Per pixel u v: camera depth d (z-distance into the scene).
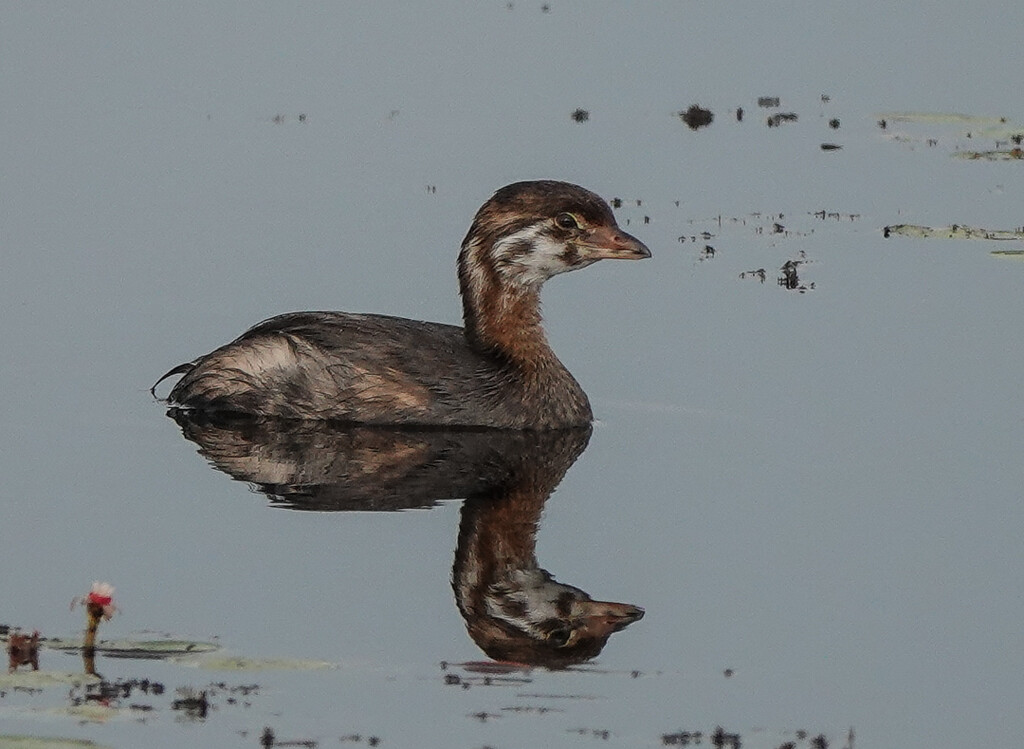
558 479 17.22
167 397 19.34
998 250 23.41
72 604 13.72
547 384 18.92
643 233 24.34
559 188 19.27
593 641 13.64
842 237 24.11
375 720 12.03
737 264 23.02
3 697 12.08
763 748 11.87
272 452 17.83
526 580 14.83
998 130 28.97
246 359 18.91
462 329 19.80
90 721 11.73
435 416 18.69
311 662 12.93
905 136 28.81
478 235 19.09
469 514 16.17
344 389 18.67
